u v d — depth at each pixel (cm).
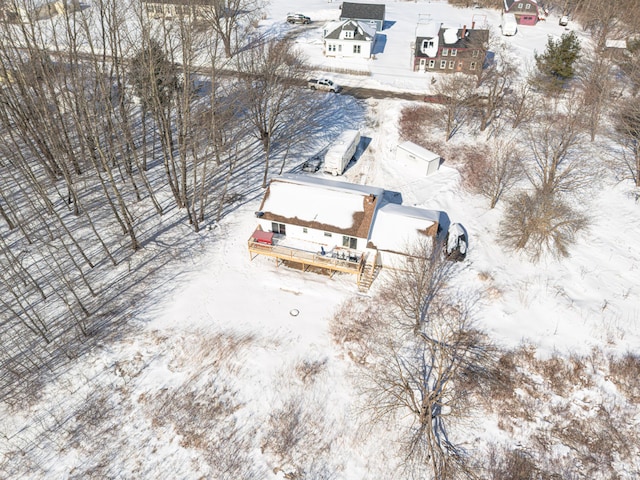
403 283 3831
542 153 5450
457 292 3878
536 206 4469
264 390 3192
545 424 3116
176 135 5591
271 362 3344
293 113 6047
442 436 3031
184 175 4212
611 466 2939
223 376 3259
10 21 4312
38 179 4722
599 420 3139
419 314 3588
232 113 5625
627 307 3791
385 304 3762
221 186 4962
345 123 6100
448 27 7638
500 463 2931
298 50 7212
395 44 8562
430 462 2905
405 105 6400
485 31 7194
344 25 7650
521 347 3503
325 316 3691
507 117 6191
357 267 3859
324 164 5216
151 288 3850
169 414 3062
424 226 3947
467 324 3647
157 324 3569
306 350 3434
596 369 3391
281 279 3981
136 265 4038
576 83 6938
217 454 2897
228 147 5416
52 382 3200
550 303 3825
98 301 3728
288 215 4056
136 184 4881
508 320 3694
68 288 3756
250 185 5009
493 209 4756
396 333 3559
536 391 3269
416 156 5200
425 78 7256
